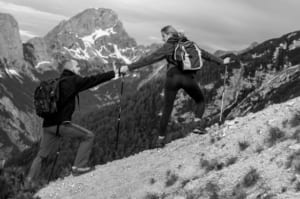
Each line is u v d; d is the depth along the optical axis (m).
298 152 8.74
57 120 10.11
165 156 12.49
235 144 10.99
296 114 10.63
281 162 8.83
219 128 12.80
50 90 9.82
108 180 12.57
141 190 11.16
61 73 10.16
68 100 10.08
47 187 13.66
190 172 10.83
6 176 13.60
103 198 11.67
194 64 11.21
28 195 12.95
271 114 11.51
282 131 10.31
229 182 9.24
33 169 10.89
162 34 11.58
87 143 10.66
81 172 10.78
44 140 10.53
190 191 9.74
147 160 12.82
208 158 11.02
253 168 9.19
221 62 12.33
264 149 10.04
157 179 11.32
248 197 8.37
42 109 9.91
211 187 9.35
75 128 10.48
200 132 12.89
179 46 11.20
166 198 10.12
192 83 11.57
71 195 12.66
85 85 9.97
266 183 8.47
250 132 11.10
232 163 10.24
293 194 7.62
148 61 10.78
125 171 12.76
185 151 12.14
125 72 10.32
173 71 11.45
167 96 11.71
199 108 12.35
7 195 12.85
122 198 11.24
